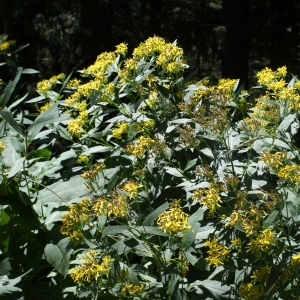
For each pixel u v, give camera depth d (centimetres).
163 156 321
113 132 353
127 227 264
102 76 367
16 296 303
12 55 483
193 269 311
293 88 351
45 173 326
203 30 1331
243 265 264
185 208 338
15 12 1081
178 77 399
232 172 304
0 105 333
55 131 386
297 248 278
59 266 276
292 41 1265
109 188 286
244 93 396
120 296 280
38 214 326
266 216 274
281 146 312
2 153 326
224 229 282
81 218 275
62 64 1134
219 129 302
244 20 1199
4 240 336
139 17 1225
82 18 1120
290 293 255
